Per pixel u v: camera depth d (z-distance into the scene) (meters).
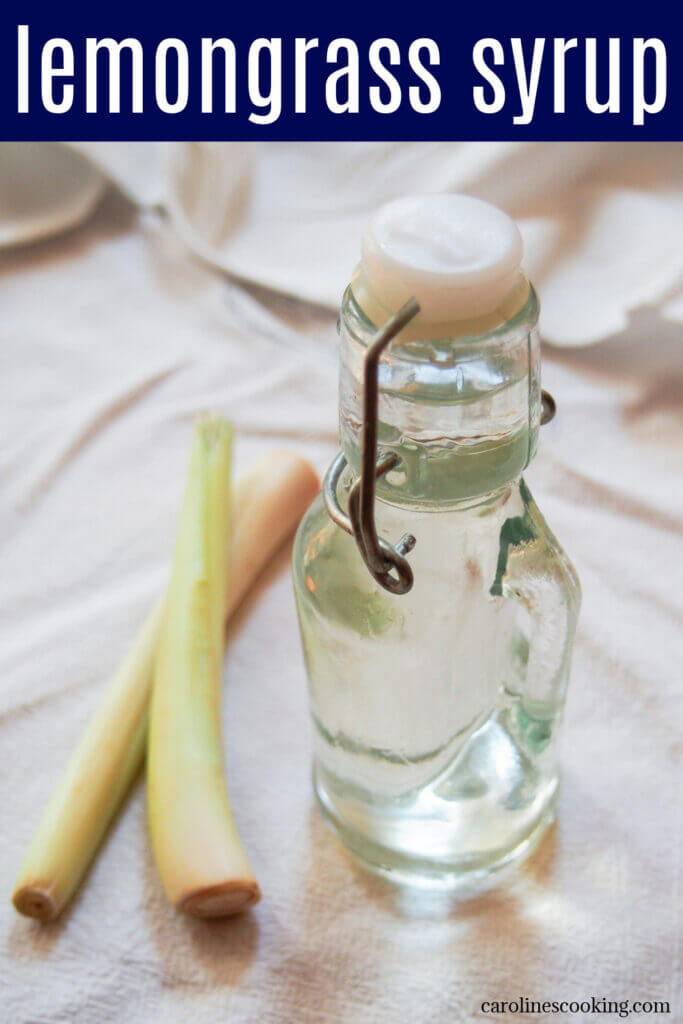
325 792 0.36
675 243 0.49
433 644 0.32
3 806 0.37
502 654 0.33
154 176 0.57
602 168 0.53
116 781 0.36
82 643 0.40
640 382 0.48
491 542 0.31
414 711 0.33
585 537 0.43
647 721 0.38
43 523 0.44
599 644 0.40
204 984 0.34
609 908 0.35
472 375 0.27
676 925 0.35
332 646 0.32
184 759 0.35
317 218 0.56
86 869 0.36
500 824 0.35
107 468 0.46
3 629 0.41
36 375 0.50
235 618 0.41
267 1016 0.34
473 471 0.28
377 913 0.35
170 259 0.56
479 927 0.35
